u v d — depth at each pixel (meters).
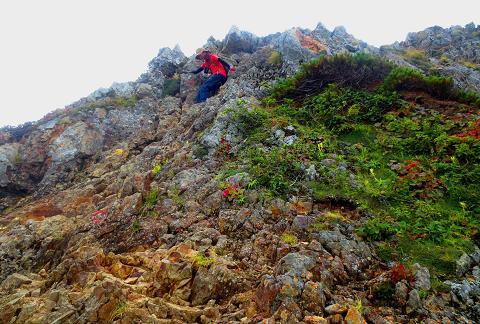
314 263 4.93
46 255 7.80
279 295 4.29
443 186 7.04
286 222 6.22
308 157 8.10
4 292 5.70
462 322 4.31
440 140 8.07
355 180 7.32
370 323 4.14
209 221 6.68
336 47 16.88
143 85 17.11
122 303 4.44
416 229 5.91
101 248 6.55
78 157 13.54
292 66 13.83
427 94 10.42
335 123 9.57
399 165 7.81
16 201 12.70
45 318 4.46
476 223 6.03
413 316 4.37
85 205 9.98
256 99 11.71
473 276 5.07
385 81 10.66
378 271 5.21
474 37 21.31
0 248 8.16
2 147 13.80
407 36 22.75
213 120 10.69
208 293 4.89
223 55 17.69
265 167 7.76
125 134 14.67
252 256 5.57
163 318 4.45
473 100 9.79
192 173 8.45
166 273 5.15
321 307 4.22
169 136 12.20
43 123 15.25
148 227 6.99
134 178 9.15
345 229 5.97
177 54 19.56
